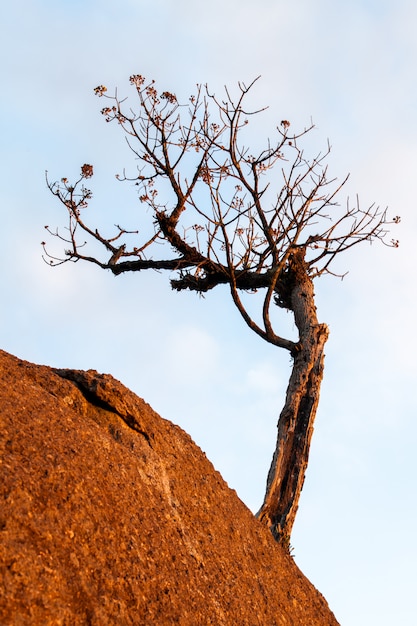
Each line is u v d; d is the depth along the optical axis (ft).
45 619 20.31
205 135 49.47
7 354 31.55
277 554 34.24
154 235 51.72
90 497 25.12
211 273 51.78
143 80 50.26
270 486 42.88
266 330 46.68
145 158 50.62
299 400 44.83
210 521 31.19
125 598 23.17
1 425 25.46
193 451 34.14
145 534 26.21
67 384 30.89
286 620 30.68
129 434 31.12
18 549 21.25
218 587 27.96
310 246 49.80
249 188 48.98
